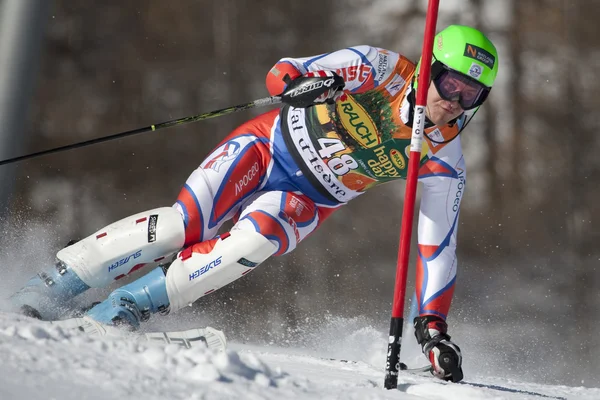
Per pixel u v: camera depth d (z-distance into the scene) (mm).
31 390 5809
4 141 18203
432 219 12359
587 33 63031
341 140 12531
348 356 15969
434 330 11891
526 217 57562
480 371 20688
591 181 59125
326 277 46625
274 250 11562
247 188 12820
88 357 7098
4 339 7094
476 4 64938
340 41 64438
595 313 46688
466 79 11094
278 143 13070
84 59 57938
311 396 7387
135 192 54219
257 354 13031
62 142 55219
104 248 11492
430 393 9305
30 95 18781
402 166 12523
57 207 51406
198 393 6629
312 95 11539
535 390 12422
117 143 55500
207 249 11336
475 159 60594
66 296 11398
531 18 63938
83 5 58875
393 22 64938
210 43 61406
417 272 12391
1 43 18703
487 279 50312
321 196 13094
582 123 61219
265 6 63281
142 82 59031
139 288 10992
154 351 7492
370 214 50594
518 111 61781
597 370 38688
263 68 62219
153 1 60625
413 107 11922
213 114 12383
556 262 53406
